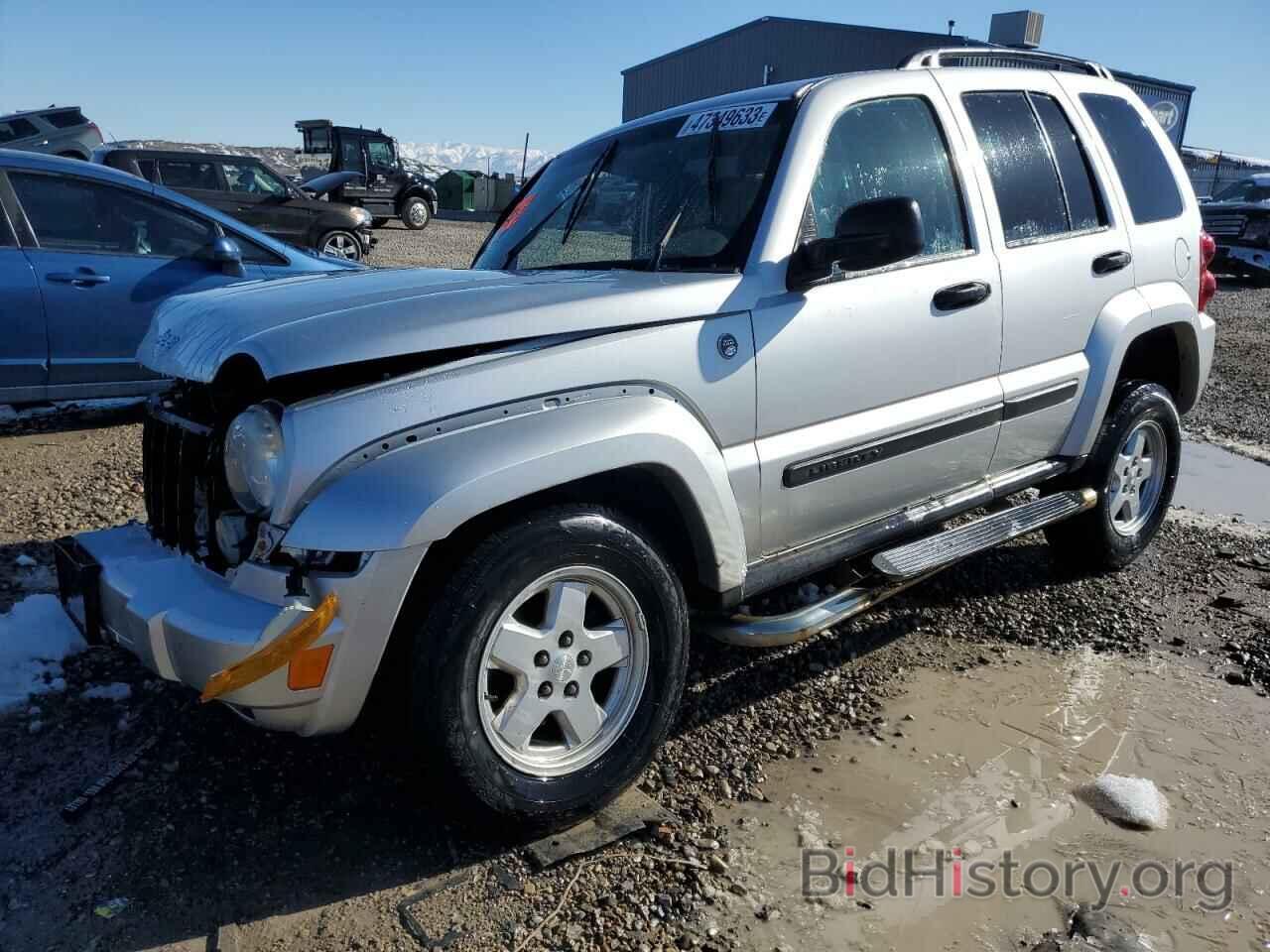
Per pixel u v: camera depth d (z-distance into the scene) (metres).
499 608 2.47
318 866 2.57
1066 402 4.07
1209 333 4.76
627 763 2.76
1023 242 3.83
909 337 3.36
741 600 3.06
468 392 2.48
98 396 6.34
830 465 3.19
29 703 3.27
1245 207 17.98
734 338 2.91
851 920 2.44
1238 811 2.91
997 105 3.90
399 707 2.50
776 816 2.86
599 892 2.51
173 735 3.14
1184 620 4.26
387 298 2.71
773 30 32.38
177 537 2.81
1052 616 4.25
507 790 2.54
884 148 3.43
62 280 6.09
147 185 6.56
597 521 2.62
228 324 2.66
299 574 2.33
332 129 24.08
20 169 6.09
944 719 3.41
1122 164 4.41
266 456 2.38
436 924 2.38
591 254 3.49
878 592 3.35
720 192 3.23
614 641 2.75
